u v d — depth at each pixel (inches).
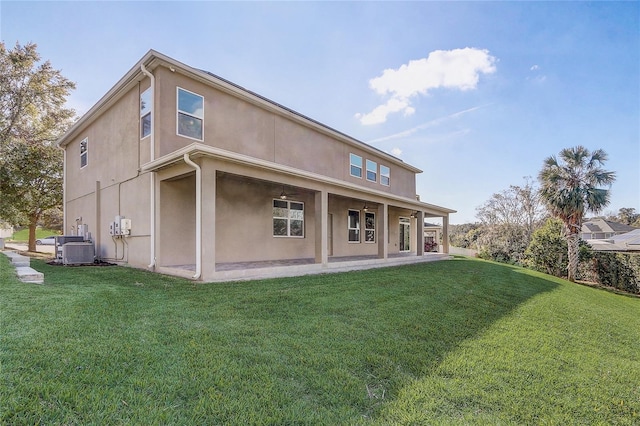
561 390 123.3
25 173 620.4
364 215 615.5
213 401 91.4
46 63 676.7
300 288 245.9
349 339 149.8
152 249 317.1
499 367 135.9
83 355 108.4
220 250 366.9
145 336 131.0
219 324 154.1
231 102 374.9
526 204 1142.3
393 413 96.7
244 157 281.7
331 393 103.3
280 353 128.0
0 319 133.3
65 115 721.0
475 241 1325.0
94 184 443.2
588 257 724.0
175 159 269.4
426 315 201.3
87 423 76.9
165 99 315.6
